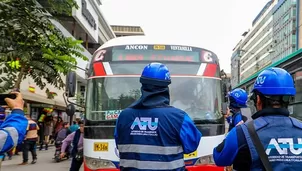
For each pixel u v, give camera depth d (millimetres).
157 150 2785
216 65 6379
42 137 19672
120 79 6105
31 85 19047
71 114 6727
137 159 2803
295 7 86188
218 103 6113
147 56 6254
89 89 6125
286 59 9125
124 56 6246
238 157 2309
